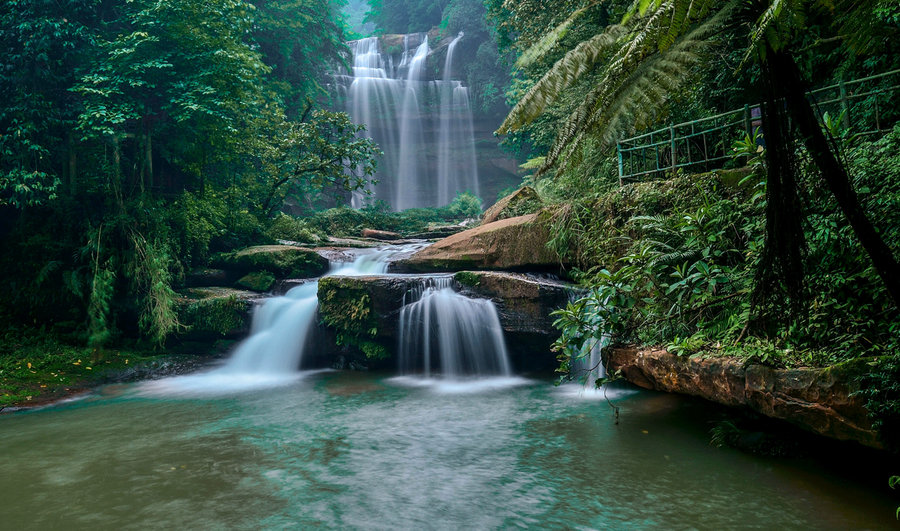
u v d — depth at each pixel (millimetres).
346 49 32125
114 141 10906
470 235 10320
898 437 3404
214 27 11977
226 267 12641
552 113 13906
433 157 40938
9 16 10516
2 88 10656
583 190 9797
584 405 6777
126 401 7781
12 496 4340
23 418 6910
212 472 4793
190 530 3701
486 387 8156
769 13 2197
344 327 9750
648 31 2695
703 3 2502
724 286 5199
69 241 10695
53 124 10906
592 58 3244
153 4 11234
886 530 3355
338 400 7598
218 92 11805
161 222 11125
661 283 5652
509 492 4219
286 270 12109
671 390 5141
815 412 3789
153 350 10500
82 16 11438
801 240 2797
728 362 4477
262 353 10273
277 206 17266
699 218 5734
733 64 6840
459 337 9164
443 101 40812
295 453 5277
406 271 11047
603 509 3857
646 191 7184
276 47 25438
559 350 8383
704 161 6977
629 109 2984
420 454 5164
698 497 3965
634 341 5867
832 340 4180
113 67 11039
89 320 10156
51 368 9008
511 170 40812
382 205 33062
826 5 2594
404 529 3666
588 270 8117
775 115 2627
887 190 4324
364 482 4496
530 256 9195
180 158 12812
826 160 2639
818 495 3891
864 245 2693
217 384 8953
